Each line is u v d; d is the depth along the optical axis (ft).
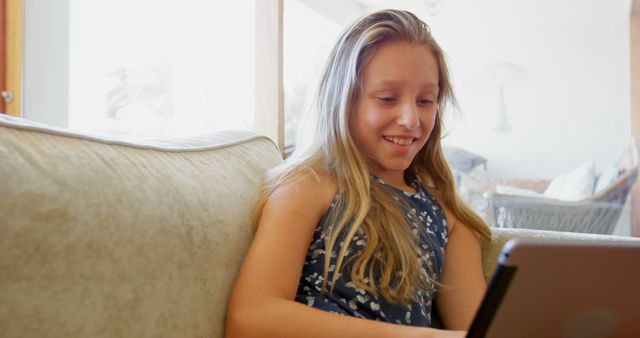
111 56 7.61
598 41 13.56
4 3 5.61
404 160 2.75
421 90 2.71
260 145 3.36
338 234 2.50
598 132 13.64
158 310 1.78
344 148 2.73
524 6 12.83
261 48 5.47
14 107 5.64
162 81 8.43
